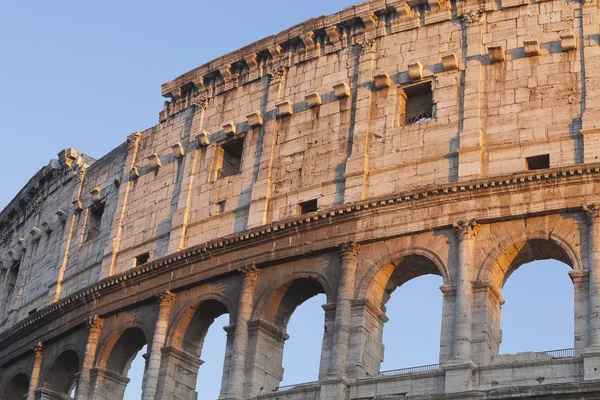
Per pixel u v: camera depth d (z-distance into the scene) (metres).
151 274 70.25
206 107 75.62
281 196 67.31
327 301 61.69
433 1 67.19
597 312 54.06
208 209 70.88
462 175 60.97
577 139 59.53
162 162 76.19
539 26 63.91
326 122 67.94
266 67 73.44
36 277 84.31
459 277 57.91
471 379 54.88
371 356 59.97
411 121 66.44
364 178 64.12
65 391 76.62
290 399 59.91
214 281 67.44
